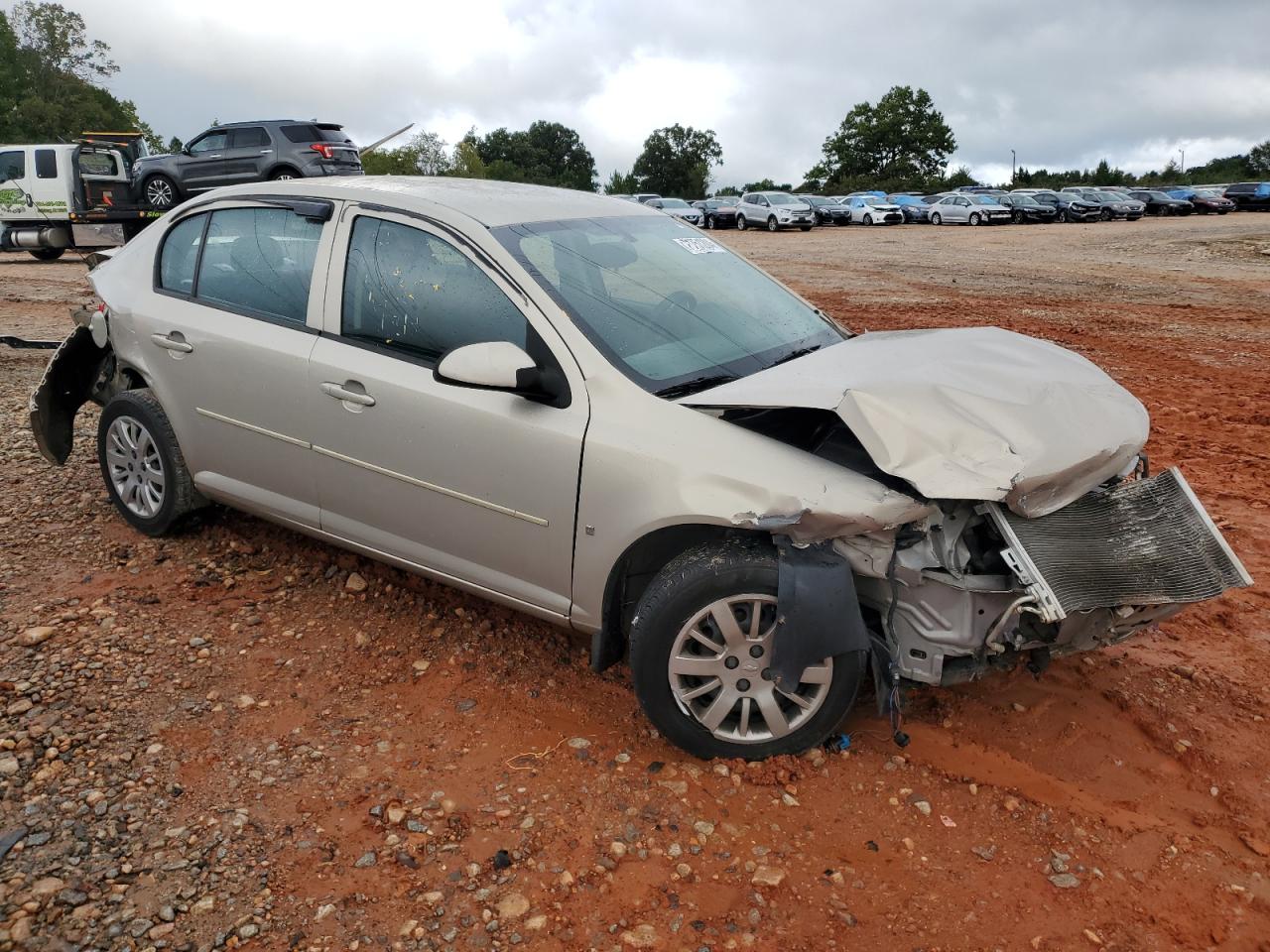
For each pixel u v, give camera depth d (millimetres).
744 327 3949
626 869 2842
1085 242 30688
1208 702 3717
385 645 4078
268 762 3287
